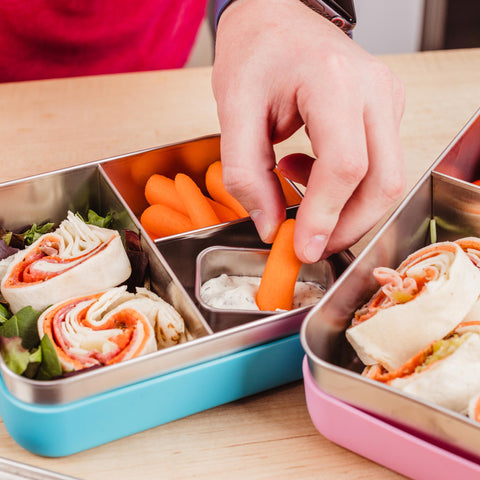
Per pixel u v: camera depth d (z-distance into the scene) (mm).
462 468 670
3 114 1355
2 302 939
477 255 932
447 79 1506
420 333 805
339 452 792
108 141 1306
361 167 793
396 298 831
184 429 818
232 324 899
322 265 966
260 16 959
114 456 786
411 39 2344
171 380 766
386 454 727
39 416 726
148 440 805
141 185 1154
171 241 1003
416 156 1292
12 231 1057
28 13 1435
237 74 904
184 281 1051
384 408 695
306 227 836
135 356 807
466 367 741
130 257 979
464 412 737
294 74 868
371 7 2279
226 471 771
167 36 1624
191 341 765
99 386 735
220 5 1074
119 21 1525
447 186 985
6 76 1532
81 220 1016
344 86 831
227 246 1047
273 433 815
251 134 883
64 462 778
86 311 881
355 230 892
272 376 837
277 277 900
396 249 936
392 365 808
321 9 1146
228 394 821
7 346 764
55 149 1278
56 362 774
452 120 1389
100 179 1080
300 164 1029
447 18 2162
